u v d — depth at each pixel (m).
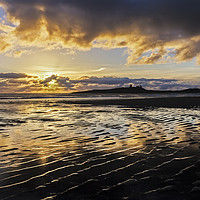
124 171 4.01
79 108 19.44
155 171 3.96
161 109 17.12
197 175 3.74
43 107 21.16
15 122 10.73
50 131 8.23
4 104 26.41
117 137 7.06
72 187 3.37
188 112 14.65
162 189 3.24
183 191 3.16
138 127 8.91
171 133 7.56
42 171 4.08
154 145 5.94
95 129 8.59
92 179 3.67
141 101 28.91
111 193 3.15
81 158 4.87
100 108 19.11
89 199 2.99
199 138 6.68
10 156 5.05
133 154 5.12
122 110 16.80
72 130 8.41
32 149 5.67
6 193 3.18
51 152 5.38
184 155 4.94
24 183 3.53
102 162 4.56
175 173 3.85
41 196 3.08
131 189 3.27
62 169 4.18
